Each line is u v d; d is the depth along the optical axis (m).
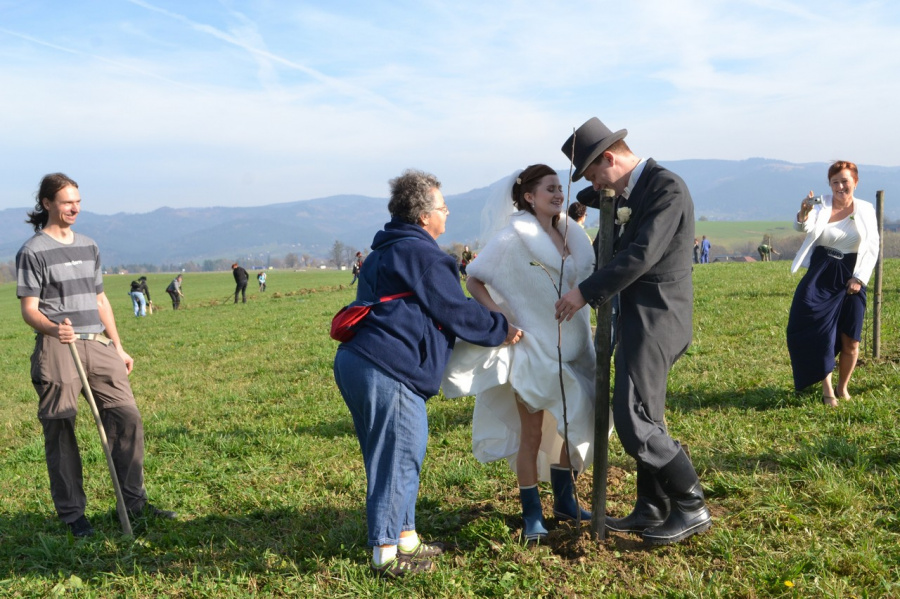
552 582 3.69
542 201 4.05
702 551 3.86
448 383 4.18
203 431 8.27
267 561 4.30
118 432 5.18
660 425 3.83
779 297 14.84
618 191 3.93
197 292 61.31
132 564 4.47
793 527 4.01
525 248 4.04
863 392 6.71
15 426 9.84
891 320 10.20
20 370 17.61
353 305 3.97
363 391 3.84
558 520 4.44
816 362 6.33
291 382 11.45
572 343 4.11
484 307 3.92
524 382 4.04
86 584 4.23
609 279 3.57
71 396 4.86
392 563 3.92
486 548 4.12
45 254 4.77
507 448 4.40
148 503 5.41
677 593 3.44
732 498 4.51
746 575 3.56
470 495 5.14
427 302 3.84
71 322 4.88
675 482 3.86
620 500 4.71
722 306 14.30
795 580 3.45
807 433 5.63
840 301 6.32
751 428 5.93
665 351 3.74
